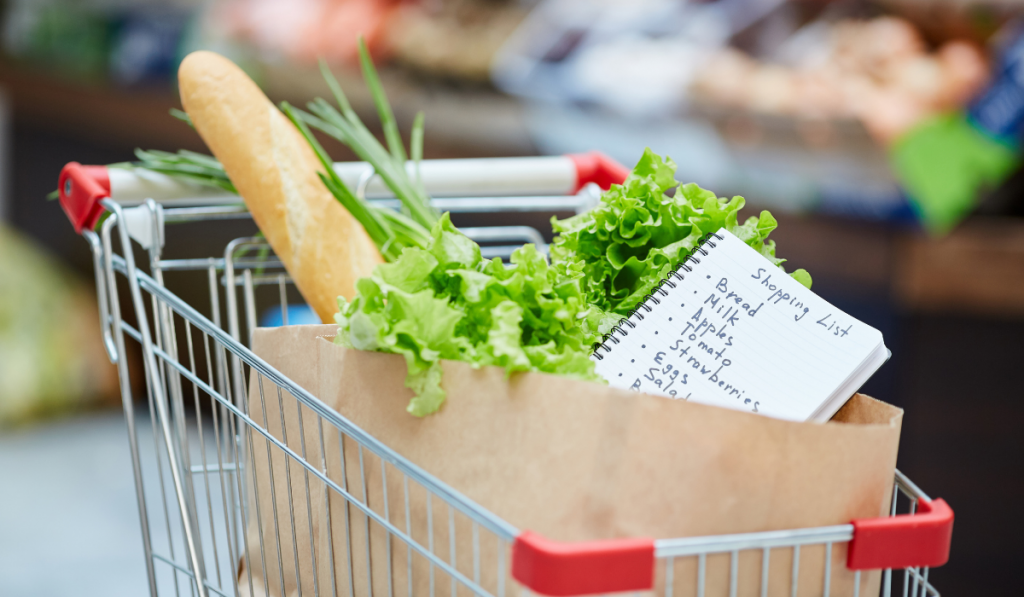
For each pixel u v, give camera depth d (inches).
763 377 65.3
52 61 190.2
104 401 202.5
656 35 145.5
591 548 60.2
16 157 203.3
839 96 134.7
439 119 155.3
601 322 67.9
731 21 140.8
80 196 70.3
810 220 138.4
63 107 193.3
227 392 68.1
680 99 141.9
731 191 141.3
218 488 110.4
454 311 63.1
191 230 185.8
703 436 61.6
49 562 129.7
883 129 132.7
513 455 62.4
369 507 64.5
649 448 61.7
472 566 63.0
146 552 69.8
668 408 61.6
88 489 157.9
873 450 62.7
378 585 64.7
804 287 66.6
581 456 61.8
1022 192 132.4
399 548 64.2
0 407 188.1
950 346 133.8
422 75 155.6
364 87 158.1
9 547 134.0
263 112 72.2
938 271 132.6
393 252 73.9
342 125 76.2
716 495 61.8
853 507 62.8
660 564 62.0
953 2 131.0
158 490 157.9
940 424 134.2
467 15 155.2
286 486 67.1
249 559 68.7
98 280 70.7
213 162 74.7
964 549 133.2
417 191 75.9
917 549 62.6
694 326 66.3
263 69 166.6
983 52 131.3
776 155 138.4
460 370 62.9
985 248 130.9
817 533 62.2
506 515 62.4
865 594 63.4
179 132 177.2
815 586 62.9
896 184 133.4
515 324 63.1
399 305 63.2
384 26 156.9
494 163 78.2
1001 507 133.0
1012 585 132.1
